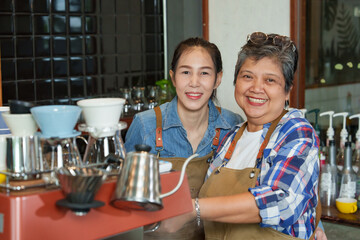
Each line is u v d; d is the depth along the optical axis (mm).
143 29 3863
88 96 3654
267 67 1797
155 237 1899
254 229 1802
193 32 3795
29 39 3369
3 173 1315
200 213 1637
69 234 1261
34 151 1345
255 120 1861
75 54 3572
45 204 1225
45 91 3465
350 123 3191
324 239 1978
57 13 3469
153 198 1286
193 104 2088
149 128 2195
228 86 3691
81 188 1208
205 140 2199
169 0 3887
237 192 1810
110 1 3684
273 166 1703
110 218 1338
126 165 1298
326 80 3291
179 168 2170
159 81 3719
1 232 1210
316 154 1737
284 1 3340
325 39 3277
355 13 3135
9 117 1396
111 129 1413
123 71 3799
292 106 3359
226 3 3629
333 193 2990
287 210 1632
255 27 3498
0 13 3229
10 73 3307
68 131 1371
